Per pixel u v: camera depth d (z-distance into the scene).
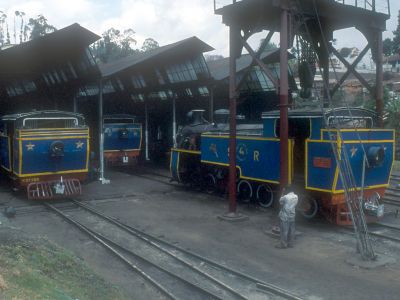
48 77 25.22
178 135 20.62
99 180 21.19
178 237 11.68
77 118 17.53
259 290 8.09
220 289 8.22
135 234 11.83
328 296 7.82
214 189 17.95
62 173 16.52
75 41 20.28
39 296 5.97
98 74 20.66
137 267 9.36
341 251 10.38
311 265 9.46
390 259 9.68
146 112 30.80
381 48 13.87
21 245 8.43
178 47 25.39
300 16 11.89
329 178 11.86
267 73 11.94
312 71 13.59
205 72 26.00
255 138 14.64
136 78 30.25
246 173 15.18
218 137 16.73
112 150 25.67
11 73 25.05
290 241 10.75
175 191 18.73
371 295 7.86
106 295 7.39
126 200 16.84
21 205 15.77
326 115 12.01
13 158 16.88
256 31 12.89
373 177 12.80
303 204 13.32
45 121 17.45
